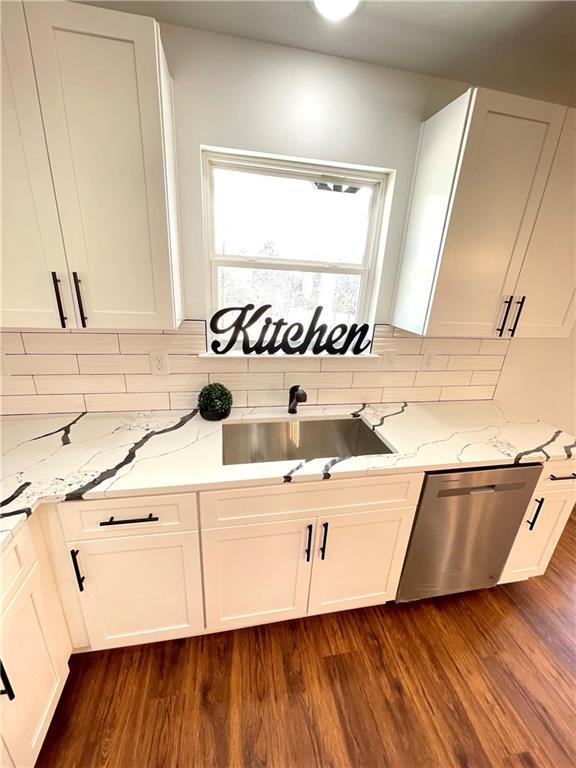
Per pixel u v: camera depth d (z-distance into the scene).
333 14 1.08
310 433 1.73
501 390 2.07
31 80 0.92
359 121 1.41
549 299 1.55
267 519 1.26
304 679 1.35
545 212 1.39
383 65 1.36
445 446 1.48
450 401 2.00
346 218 1.62
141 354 1.52
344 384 1.81
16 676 0.92
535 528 1.62
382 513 1.38
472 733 1.21
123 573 1.21
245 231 1.54
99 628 1.28
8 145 0.96
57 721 1.19
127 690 1.28
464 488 1.41
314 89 1.34
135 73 0.97
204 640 1.48
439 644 1.51
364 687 1.33
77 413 1.55
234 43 1.23
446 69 1.39
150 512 1.15
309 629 1.55
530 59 1.32
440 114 1.34
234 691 1.30
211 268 1.55
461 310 1.46
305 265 1.63
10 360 1.41
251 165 1.45
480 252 1.39
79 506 1.08
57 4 0.88
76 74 0.94
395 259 1.65
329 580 1.46
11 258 1.07
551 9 1.08
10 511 0.96
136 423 1.51
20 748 0.93
